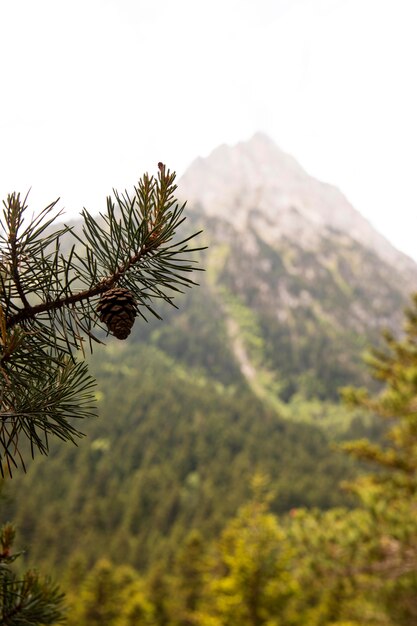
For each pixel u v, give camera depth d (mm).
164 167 1219
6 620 1746
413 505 6957
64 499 91375
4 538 1915
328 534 7031
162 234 1220
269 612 14938
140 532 79125
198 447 122438
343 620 7727
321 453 125688
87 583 24078
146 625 22984
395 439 7512
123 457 113938
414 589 6594
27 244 1187
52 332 1207
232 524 16766
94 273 1231
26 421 1206
